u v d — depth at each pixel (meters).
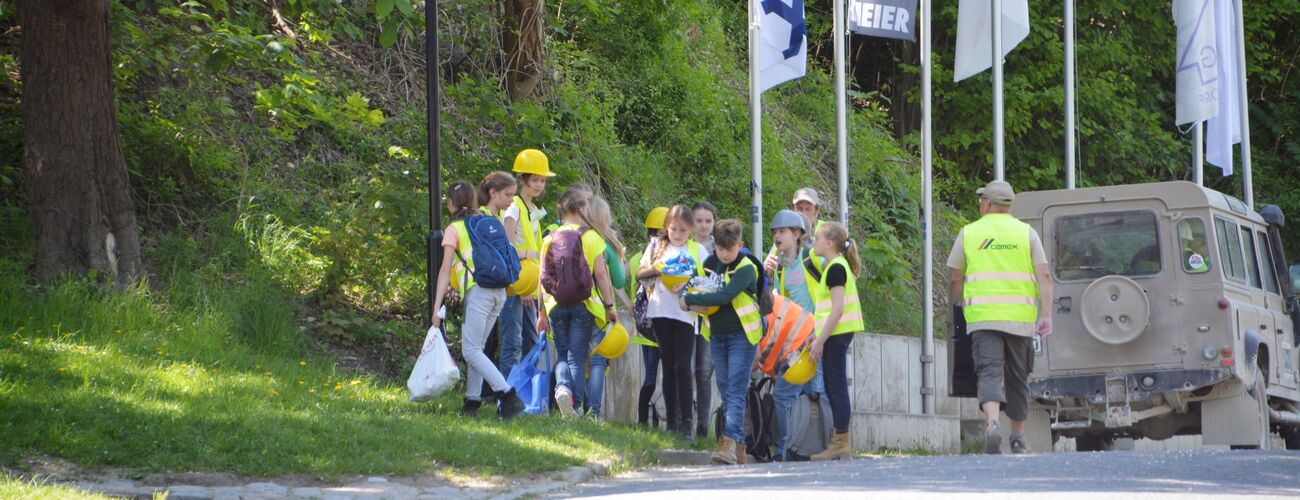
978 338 42.06
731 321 37.66
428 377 36.47
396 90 60.09
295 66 49.12
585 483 31.36
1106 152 101.19
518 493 28.77
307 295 47.44
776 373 39.84
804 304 41.69
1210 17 73.75
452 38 61.50
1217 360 45.78
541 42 59.50
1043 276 41.97
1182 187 46.94
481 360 37.00
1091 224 47.88
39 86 44.00
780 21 52.38
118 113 50.75
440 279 37.22
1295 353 53.72
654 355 42.12
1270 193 112.31
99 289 42.62
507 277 37.00
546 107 58.22
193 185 51.41
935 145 97.38
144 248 46.75
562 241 39.53
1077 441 52.81
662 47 71.00
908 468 30.19
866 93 95.19
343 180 54.44
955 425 59.34
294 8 53.69
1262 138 116.25
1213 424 46.66
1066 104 70.88
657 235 43.03
